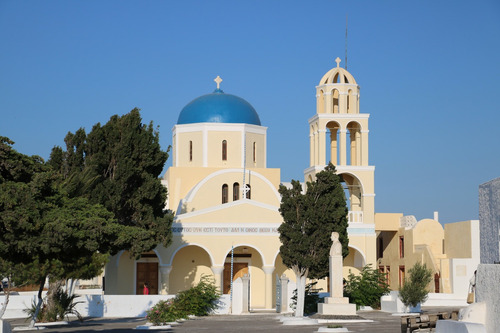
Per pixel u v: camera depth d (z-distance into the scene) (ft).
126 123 146.20
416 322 67.36
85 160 141.90
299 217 131.13
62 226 63.21
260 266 171.73
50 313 120.26
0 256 66.08
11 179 65.00
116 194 138.82
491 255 42.04
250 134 185.37
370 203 173.58
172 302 126.82
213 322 119.24
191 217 161.79
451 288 159.84
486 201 42.96
